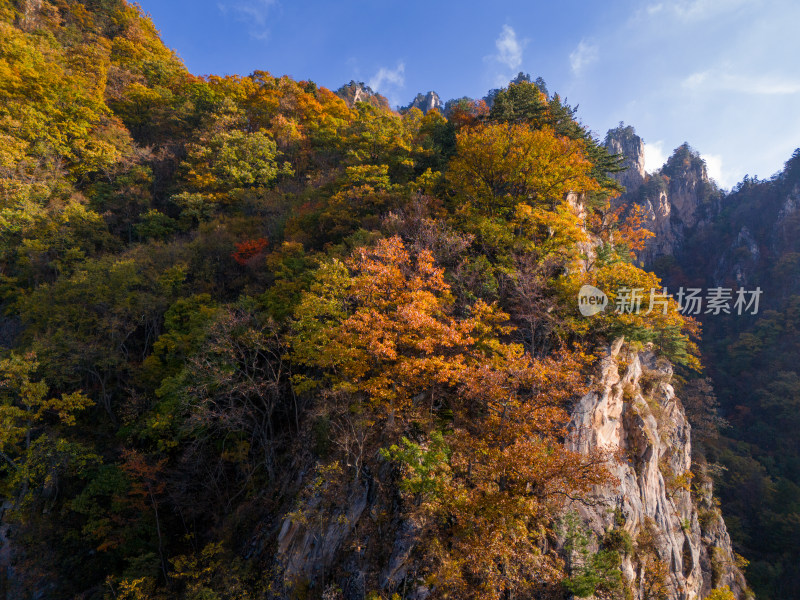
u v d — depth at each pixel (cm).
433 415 1692
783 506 4759
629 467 2084
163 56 6309
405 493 1448
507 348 1575
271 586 1526
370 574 1354
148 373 2289
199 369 1942
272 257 2541
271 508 1788
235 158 3953
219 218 3475
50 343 2216
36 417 2003
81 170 3719
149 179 3862
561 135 3325
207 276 2781
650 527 2033
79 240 3069
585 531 1598
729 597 1988
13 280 2802
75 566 1873
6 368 1970
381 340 1575
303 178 4156
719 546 3114
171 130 4659
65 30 5253
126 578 1709
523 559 1389
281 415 2141
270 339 2062
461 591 1282
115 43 5725
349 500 1528
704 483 3450
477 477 1483
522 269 2125
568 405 1853
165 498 1958
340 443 1581
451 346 1548
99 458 1964
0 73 3553
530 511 1282
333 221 2695
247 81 5356
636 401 2309
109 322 2378
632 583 1656
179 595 1722
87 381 2417
